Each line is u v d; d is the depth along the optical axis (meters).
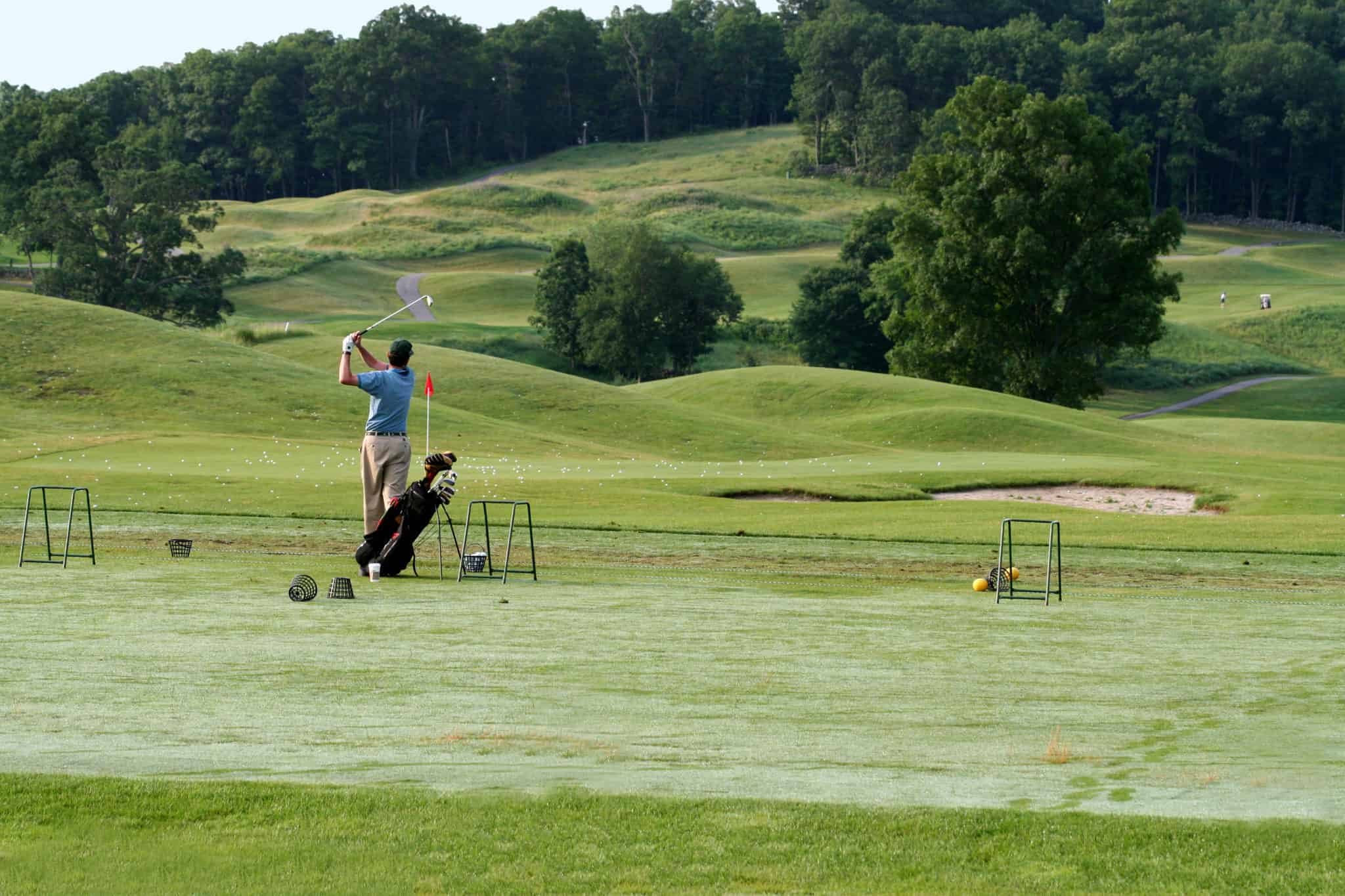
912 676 30.27
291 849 16.83
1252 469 139.50
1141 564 63.75
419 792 19.38
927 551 68.38
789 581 53.12
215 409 168.25
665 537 73.94
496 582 49.38
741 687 28.50
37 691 26.81
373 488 50.38
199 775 20.30
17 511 80.38
